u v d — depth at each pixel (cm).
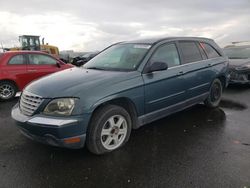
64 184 335
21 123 390
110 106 409
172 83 504
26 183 338
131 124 448
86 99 378
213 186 324
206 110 649
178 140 465
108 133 411
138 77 446
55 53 2456
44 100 382
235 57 1064
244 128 523
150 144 448
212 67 621
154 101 473
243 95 841
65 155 411
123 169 367
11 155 413
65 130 362
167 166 373
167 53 520
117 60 504
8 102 789
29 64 846
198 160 390
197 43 607
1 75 793
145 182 336
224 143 450
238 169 362
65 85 400
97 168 371
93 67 507
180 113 623
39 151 426
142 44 516
